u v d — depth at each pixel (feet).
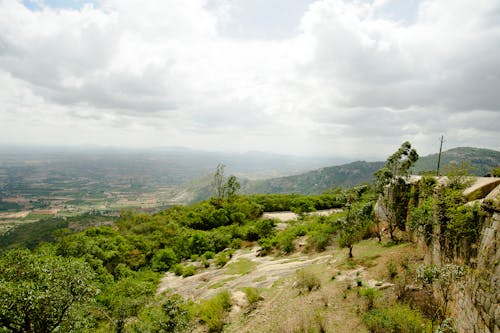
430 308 36.45
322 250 81.66
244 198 192.44
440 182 44.80
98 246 117.60
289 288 57.52
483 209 27.14
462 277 29.04
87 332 45.37
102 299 69.72
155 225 161.27
